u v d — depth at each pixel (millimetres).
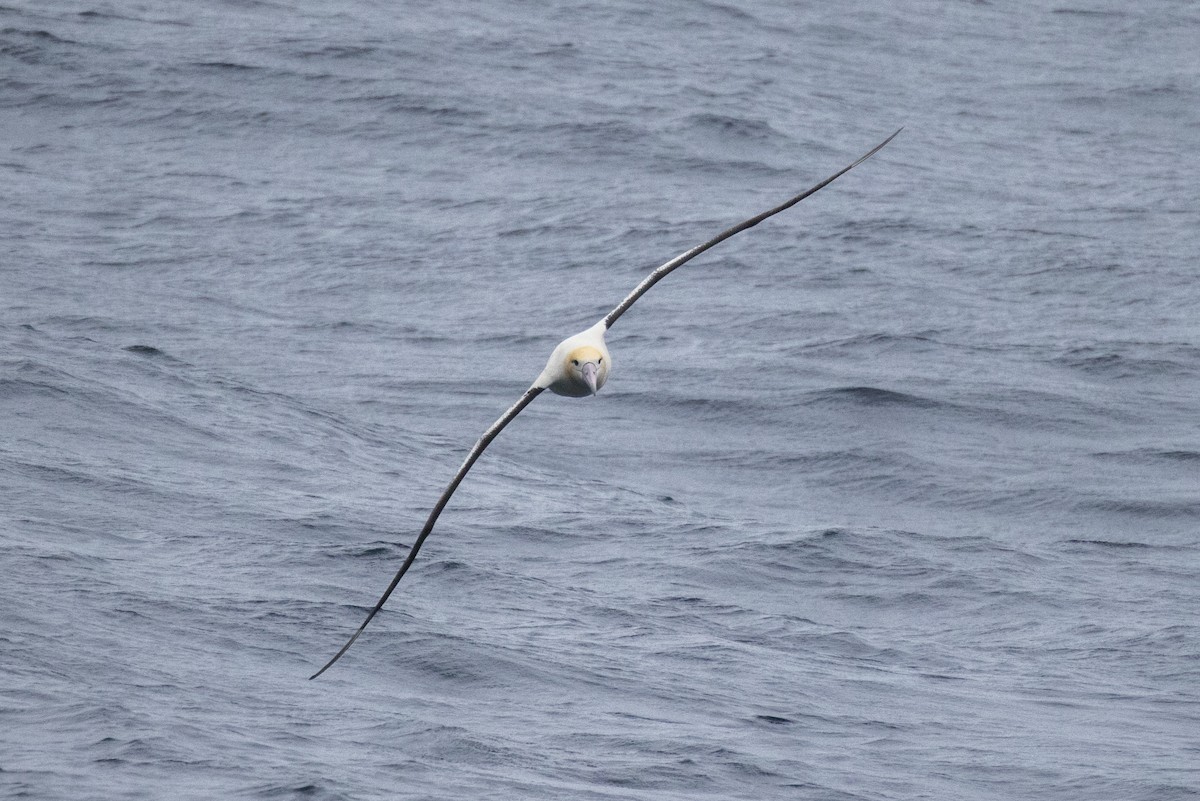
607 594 68750
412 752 45969
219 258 146875
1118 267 149750
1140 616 71875
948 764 50281
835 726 53469
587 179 176500
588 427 106125
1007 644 67250
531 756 46875
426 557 69438
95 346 106000
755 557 76500
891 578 75625
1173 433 107375
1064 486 96625
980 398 112312
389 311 134250
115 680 48938
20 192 164000
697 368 118375
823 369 118375
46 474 74125
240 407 96500
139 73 199625
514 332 128750
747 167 182500
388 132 188375
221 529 70062
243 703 48594
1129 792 48531
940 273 147000
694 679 57188
